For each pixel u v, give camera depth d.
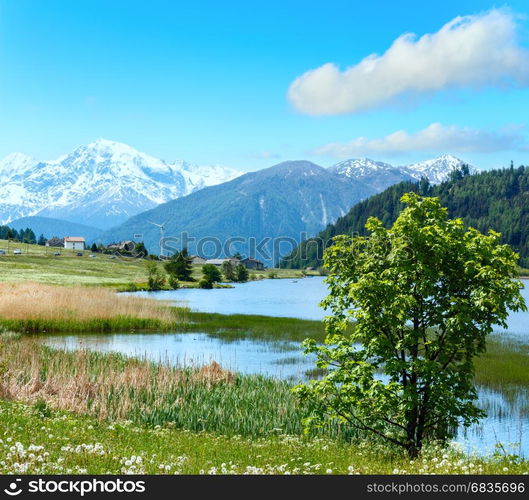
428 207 16.30
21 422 14.26
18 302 53.75
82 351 30.88
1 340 34.59
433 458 13.56
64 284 103.62
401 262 14.93
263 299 103.75
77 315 54.19
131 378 23.89
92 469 10.21
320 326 58.16
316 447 16.09
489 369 34.56
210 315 65.50
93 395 21.17
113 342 46.34
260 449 15.08
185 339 49.44
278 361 39.12
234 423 20.17
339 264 16.44
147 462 11.33
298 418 20.66
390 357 15.09
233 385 26.59
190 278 163.50
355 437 19.20
